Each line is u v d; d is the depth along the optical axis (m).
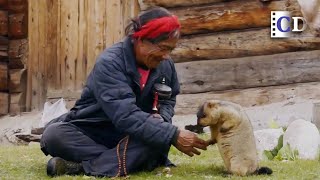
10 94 11.73
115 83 4.48
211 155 6.05
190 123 9.43
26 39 11.70
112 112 4.43
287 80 9.33
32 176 4.71
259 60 9.48
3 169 5.09
